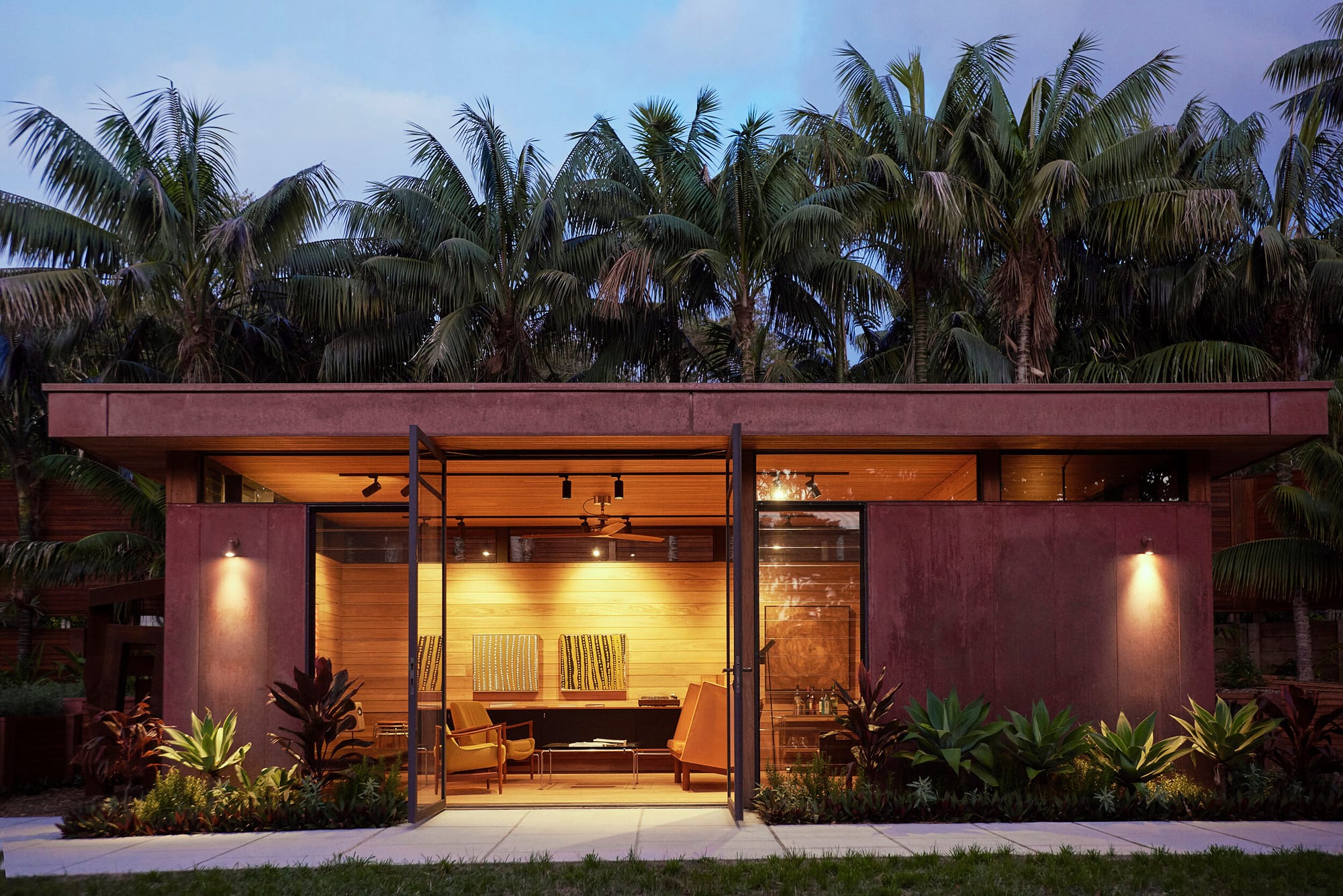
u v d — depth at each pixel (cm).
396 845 673
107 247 1347
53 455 1373
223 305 1502
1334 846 639
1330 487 1097
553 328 1578
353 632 857
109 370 1449
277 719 819
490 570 1249
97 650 991
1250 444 840
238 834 722
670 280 1416
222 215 1396
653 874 583
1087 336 1570
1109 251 1485
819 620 837
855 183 1373
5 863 627
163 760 813
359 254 1576
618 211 1566
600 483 1015
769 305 1627
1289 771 801
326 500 886
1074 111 1406
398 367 1602
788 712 825
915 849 645
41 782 995
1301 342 1334
